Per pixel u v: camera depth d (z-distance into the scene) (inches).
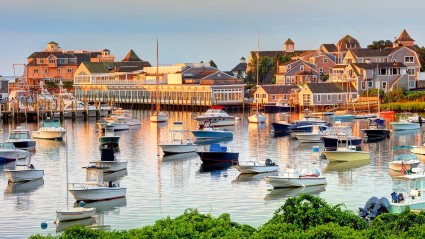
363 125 6245.1
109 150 3814.0
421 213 2046.0
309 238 1900.8
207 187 3346.5
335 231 1916.8
